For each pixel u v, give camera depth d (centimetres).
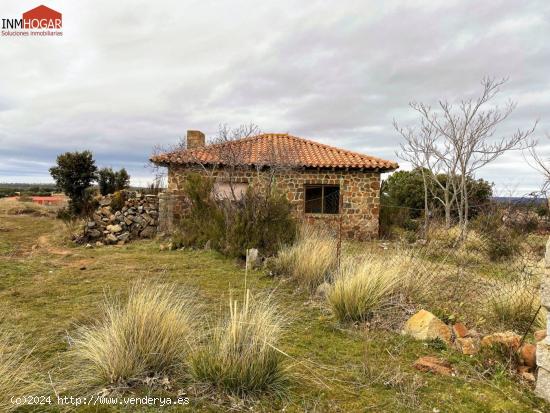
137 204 1402
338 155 1739
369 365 370
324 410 299
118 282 699
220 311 528
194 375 326
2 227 1584
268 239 928
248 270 812
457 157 1542
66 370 344
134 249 1133
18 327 459
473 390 334
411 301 534
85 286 670
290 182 1631
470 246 944
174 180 1566
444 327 448
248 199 995
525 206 875
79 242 1250
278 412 295
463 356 397
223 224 1044
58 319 493
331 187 1673
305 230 967
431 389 334
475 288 604
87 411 282
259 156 1612
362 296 506
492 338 409
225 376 317
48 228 1647
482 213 1219
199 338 379
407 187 2198
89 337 362
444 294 577
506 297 543
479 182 1914
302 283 675
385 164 1617
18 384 306
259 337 343
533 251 785
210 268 835
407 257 651
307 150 1789
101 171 2203
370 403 310
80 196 2069
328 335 458
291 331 466
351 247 942
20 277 731
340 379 348
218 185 1519
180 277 748
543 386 323
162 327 352
